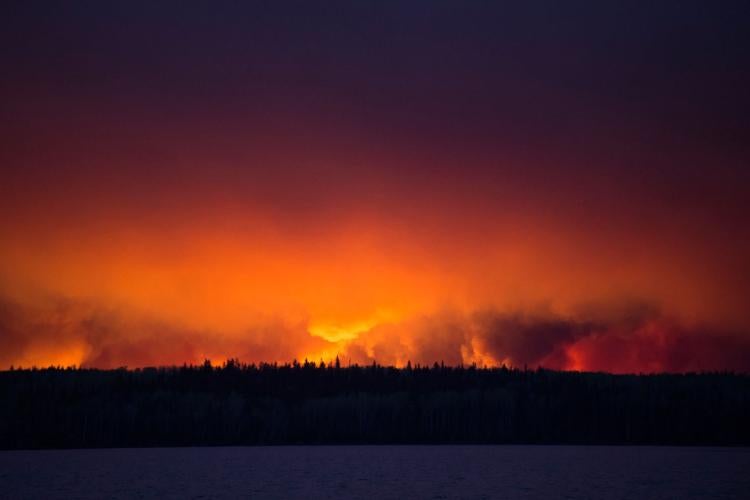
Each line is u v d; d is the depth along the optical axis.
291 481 138.25
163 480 139.50
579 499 111.00
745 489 125.06
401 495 116.12
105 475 150.50
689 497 114.50
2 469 165.00
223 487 127.75
